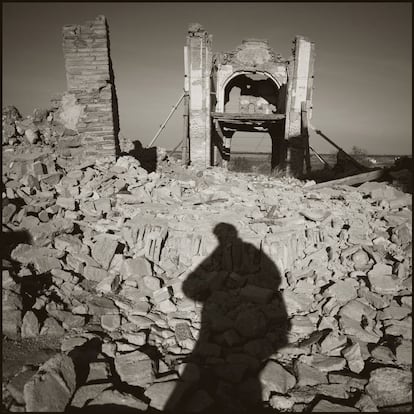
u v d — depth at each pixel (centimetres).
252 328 308
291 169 1444
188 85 1443
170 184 628
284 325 327
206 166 1350
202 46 1412
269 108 1795
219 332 313
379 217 557
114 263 407
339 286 370
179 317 329
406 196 645
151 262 416
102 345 277
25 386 209
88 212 491
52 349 270
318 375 261
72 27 634
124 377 245
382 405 237
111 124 664
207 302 352
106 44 645
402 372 255
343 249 453
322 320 324
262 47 1529
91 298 346
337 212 555
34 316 288
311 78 1430
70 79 653
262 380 251
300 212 535
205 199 591
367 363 278
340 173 1226
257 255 417
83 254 406
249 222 488
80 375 246
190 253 431
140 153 1191
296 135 1440
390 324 319
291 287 385
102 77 653
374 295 358
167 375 252
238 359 274
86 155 666
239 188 664
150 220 473
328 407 227
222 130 1844
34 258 364
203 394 234
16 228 409
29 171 558
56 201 487
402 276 387
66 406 216
